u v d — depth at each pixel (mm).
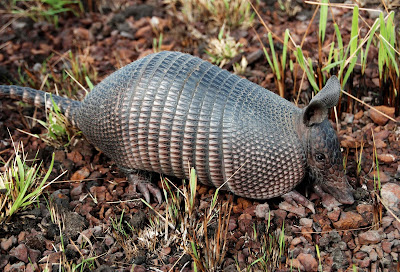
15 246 1165
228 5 1502
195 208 1197
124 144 1205
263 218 1185
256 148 1152
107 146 1229
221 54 1423
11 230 1179
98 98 1218
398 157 1248
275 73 1339
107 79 1226
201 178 1195
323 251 1147
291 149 1152
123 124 1192
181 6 1585
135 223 1182
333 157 1151
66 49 1517
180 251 1159
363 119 1318
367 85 1357
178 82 1176
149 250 1160
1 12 1603
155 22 1549
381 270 1117
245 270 1127
